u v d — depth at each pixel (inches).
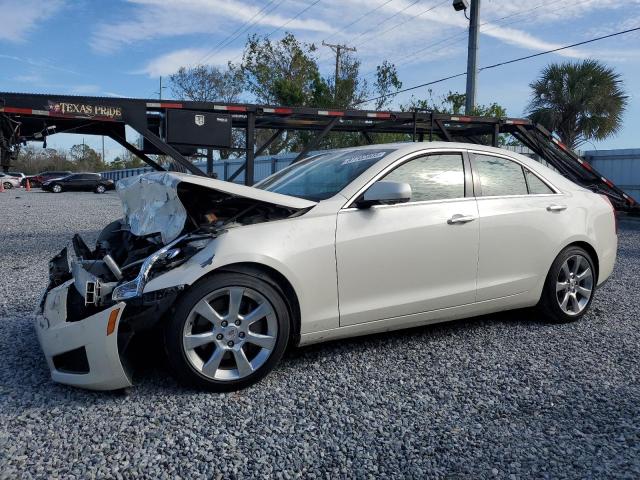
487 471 105.7
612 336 184.7
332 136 932.6
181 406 130.6
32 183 1744.6
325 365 156.8
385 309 157.9
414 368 155.5
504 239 178.2
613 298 237.5
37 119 361.1
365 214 155.6
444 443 115.8
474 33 748.6
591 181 526.9
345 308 152.5
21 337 177.9
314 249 146.2
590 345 175.6
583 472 105.3
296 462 108.3
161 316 131.3
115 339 127.3
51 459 107.8
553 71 831.7
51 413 126.3
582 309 200.5
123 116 368.2
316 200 158.1
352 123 495.8
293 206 149.0
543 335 185.0
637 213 586.6
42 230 501.7
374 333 167.0
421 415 128.0
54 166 3149.6
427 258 163.6
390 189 149.3
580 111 818.8
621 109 814.5
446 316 172.1
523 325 195.9
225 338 137.3
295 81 1425.9
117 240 179.2
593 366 158.1
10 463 106.1
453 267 168.7
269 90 1453.0
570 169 524.7
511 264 181.0
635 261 338.0
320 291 147.9
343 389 141.3
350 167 171.0
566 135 833.5
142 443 114.3
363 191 158.2
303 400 134.6
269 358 141.4
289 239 143.9
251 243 139.2
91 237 449.4
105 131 389.7
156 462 107.7
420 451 112.6
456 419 126.3
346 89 1293.1
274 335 141.9
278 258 140.8
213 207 159.3
